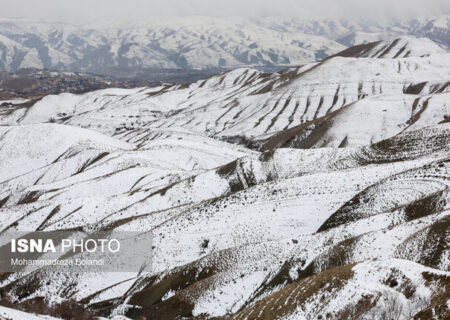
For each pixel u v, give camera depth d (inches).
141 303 2593.5
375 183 3184.1
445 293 1315.2
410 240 2053.4
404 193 2874.0
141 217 3826.3
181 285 2559.1
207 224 3272.6
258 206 3297.2
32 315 1636.3
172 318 2251.5
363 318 1374.3
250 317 1657.2
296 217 3090.6
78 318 2127.2
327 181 3405.5
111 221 4158.5
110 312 2556.6
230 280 2342.5
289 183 3476.9
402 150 4156.0
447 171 2940.5
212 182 4515.3
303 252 2359.7
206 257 2667.3
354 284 1501.0
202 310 2226.9
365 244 2188.7
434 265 1841.8
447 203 2444.6
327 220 2997.0
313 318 1464.1
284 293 1667.1
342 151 4552.2
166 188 4549.7
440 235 1967.3
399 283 1445.6
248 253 2586.1
